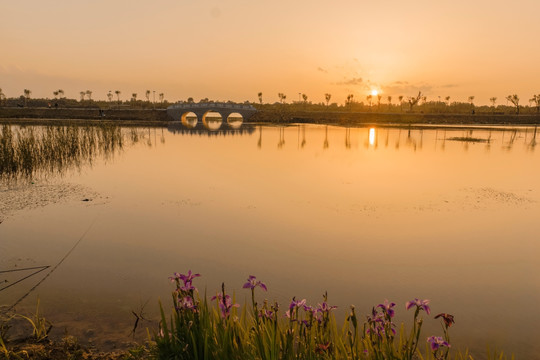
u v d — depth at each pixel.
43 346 4.76
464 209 12.90
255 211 12.36
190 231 10.31
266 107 109.62
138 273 7.55
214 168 20.77
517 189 16.20
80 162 21.92
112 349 4.85
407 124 72.69
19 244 9.00
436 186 16.52
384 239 9.92
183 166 21.36
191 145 32.72
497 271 8.09
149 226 10.67
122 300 6.37
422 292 7.09
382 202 13.62
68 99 97.69
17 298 6.31
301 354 3.51
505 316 6.27
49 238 9.48
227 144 34.12
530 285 7.46
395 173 19.62
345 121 77.75
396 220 11.55
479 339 5.55
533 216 12.21
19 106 70.88
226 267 8.02
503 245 9.61
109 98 106.06
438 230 10.70
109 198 13.73
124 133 43.78
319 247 9.29
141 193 14.65
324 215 11.98
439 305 6.60
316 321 3.75
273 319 3.60
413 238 10.02
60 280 7.12
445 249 9.30
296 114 81.50
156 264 8.06
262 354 3.42
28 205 12.46
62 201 13.11
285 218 11.63
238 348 3.60
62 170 19.20
